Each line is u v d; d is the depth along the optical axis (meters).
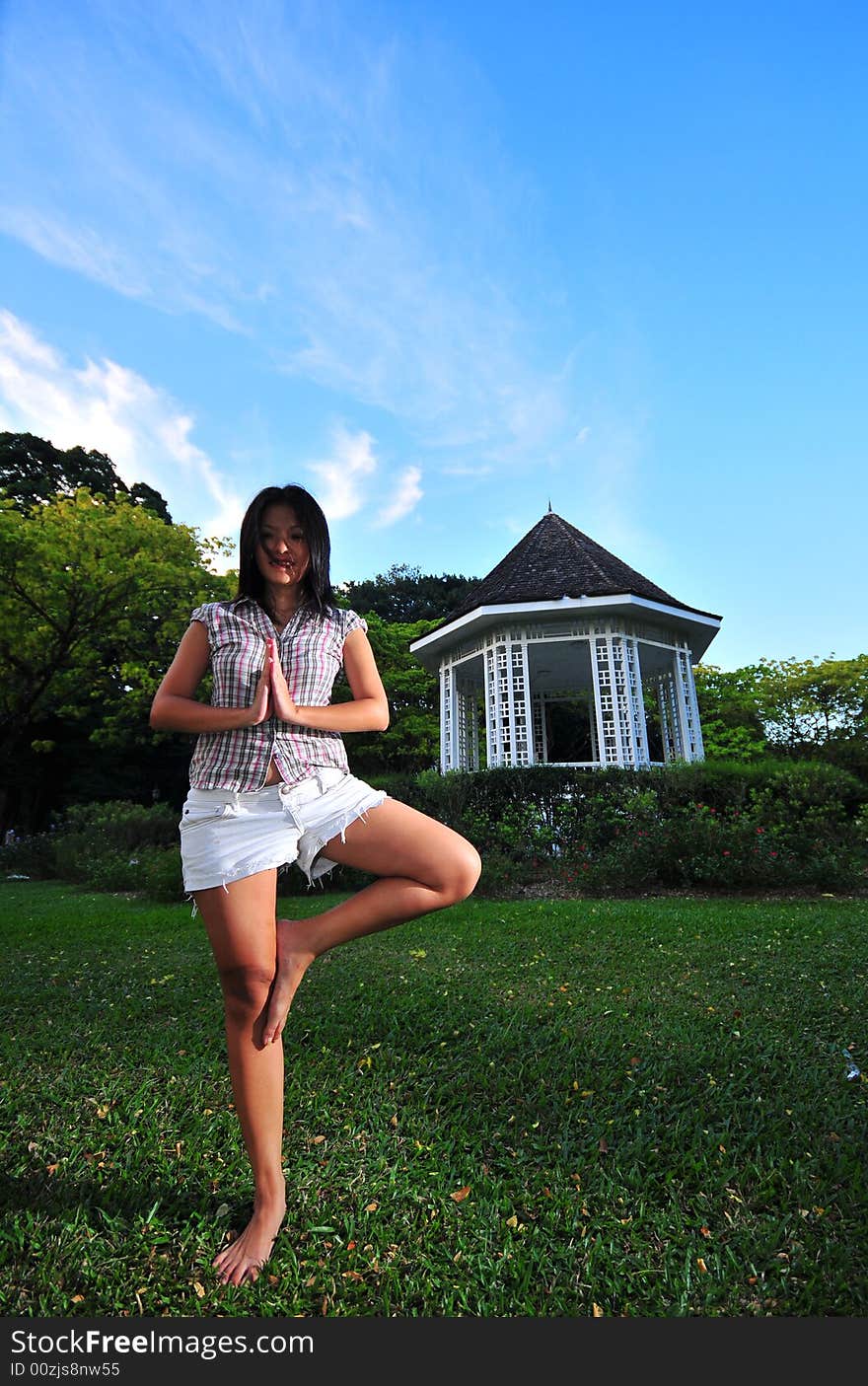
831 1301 1.51
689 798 9.98
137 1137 2.30
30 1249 1.70
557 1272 1.61
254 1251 1.67
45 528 15.30
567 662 15.62
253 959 1.70
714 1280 1.57
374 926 1.79
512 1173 2.06
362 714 1.91
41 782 23.89
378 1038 3.23
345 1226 1.79
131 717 18.72
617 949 4.89
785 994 3.69
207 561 17.41
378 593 33.25
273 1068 1.77
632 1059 2.85
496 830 9.80
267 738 1.78
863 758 20.20
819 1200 1.88
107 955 5.33
